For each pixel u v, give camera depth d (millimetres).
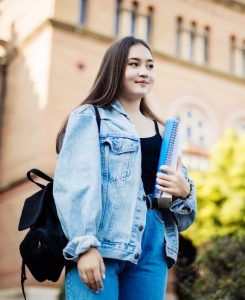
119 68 2615
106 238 2295
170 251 2488
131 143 2465
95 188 2264
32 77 15555
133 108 2711
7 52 17125
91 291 2211
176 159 2580
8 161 15961
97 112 2514
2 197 15797
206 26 18172
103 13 15961
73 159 2371
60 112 14688
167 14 17328
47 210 2451
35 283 13328
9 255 14781
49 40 14961
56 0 15258
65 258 2215
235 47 18672
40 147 14414
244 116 18125
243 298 5812
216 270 6336
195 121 17109
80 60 15234
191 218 2650
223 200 13156
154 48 16719
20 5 16938
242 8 18922
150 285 2387
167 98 16641
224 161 14227
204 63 17766
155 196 2500
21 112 15836
